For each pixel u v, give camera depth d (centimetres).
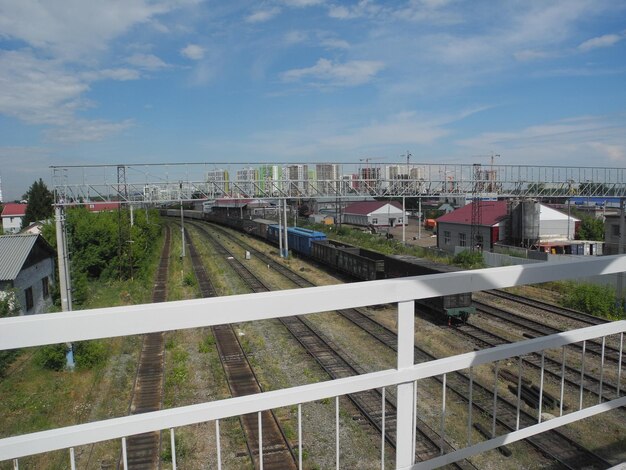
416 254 3028
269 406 187
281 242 3212
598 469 633
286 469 683
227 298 165
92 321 148
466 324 1461
